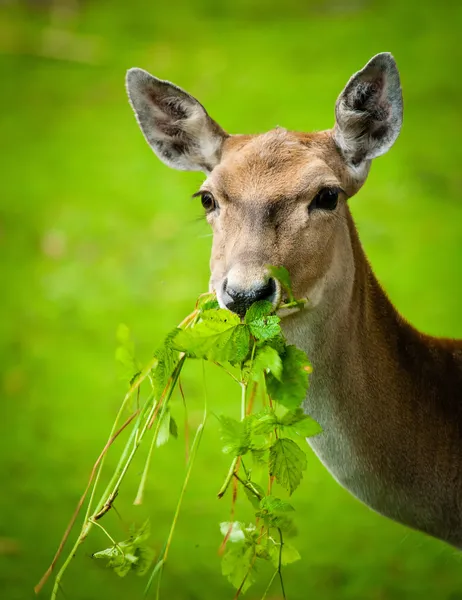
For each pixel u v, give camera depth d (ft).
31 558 36.06
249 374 21.67
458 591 33.30
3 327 54.80
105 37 103.55
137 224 65.41
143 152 77.36
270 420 21.13
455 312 52.49
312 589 33.99
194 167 28.19
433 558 34.58
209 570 35.12
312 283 24.25
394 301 54.03
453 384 26.30
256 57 93.04
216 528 37.50
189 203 67.15
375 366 25.59
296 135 25.91
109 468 41.98
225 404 45.16
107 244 63.16
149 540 36.91
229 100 81.92
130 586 34.37
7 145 80.38
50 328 54.49
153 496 39.93
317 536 37.09
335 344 25.13
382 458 25.59
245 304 22.58
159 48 98.73
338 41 94.89
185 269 59.26
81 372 49.96
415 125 76.59
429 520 26.04
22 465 42.45
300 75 86.43
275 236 23.72
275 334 21.15
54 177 73.97
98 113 85.51
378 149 26.43
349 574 34.63
